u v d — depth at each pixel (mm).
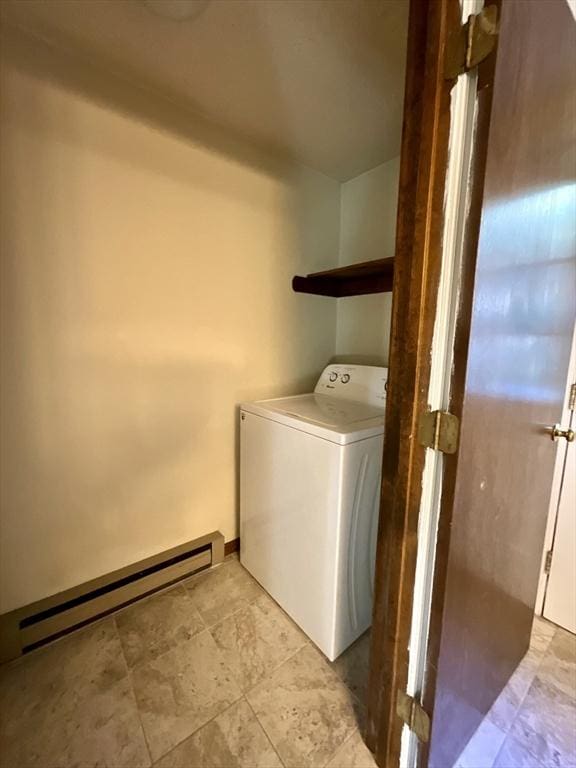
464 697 973
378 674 967
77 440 1390
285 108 1472
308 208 1972
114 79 1296
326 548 1271
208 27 1089
